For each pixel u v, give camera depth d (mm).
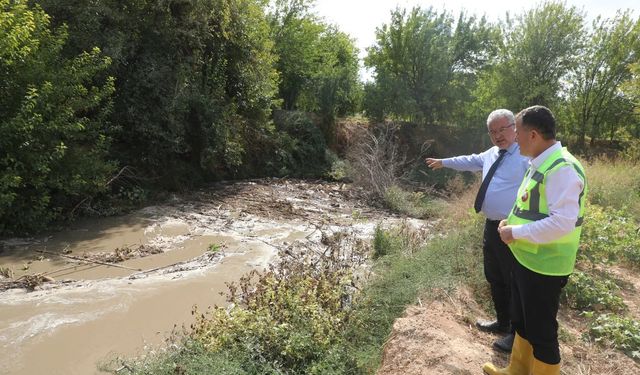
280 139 17062
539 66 22719
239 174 15430
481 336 3996
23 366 4617
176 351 4465
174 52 12930
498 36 23047
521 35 22812
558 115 24109
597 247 5871
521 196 2865
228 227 9844
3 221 8484
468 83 22734
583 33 22469
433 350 3607
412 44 22188
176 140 12492
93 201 10445
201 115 13461
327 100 20234
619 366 3631
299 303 4820
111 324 5484
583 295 4785
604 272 5719
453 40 22297
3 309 5695
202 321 4789
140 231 9273
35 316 5551
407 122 22875
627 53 22641
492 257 3844
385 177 14508
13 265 7277
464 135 22812
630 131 23891
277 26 22031
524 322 3031
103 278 6867
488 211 3756
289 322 4641
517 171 3619
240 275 7098
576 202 2529
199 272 7148
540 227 2557
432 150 21812
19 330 5230
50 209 9453
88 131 9977
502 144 3734
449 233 7234
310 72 22516
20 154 8484
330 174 17109
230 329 4527
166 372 4090
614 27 22891
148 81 11953
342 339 4469
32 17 8609
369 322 4812
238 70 15430
